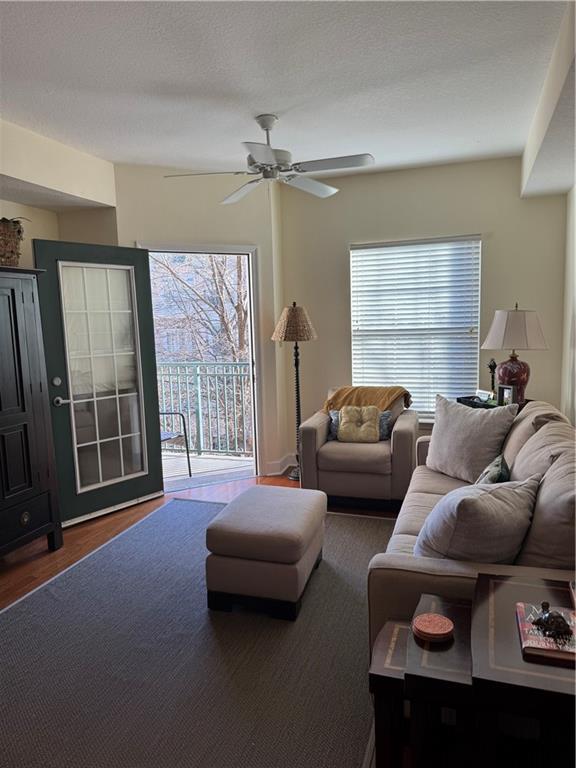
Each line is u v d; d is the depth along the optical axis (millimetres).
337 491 3914
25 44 2264
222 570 2562
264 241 4637
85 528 3740
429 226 4500
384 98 2951
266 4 2020
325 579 2895
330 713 1914
